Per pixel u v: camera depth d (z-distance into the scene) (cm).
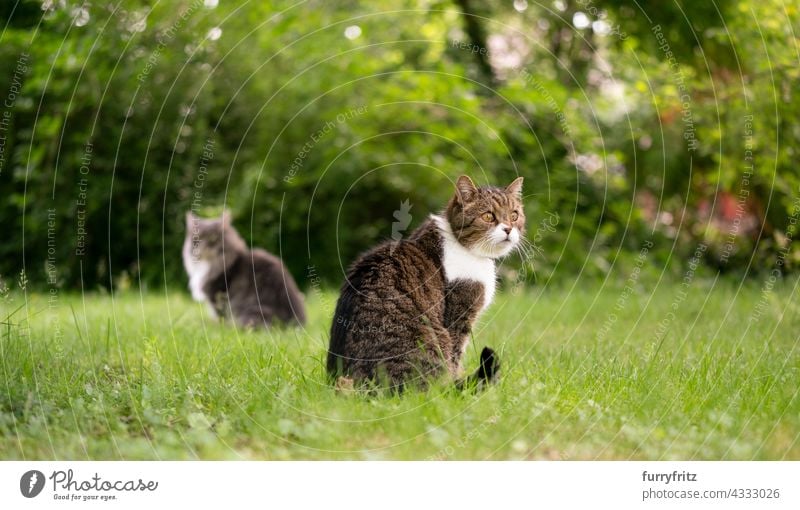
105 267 1338
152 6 1121
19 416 468
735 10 1073
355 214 1388
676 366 568
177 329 745
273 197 1337
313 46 1265
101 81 1210
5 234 1380
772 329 733
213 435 449
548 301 1018
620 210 1338
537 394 504
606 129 1410
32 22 1314
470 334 589
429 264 566
